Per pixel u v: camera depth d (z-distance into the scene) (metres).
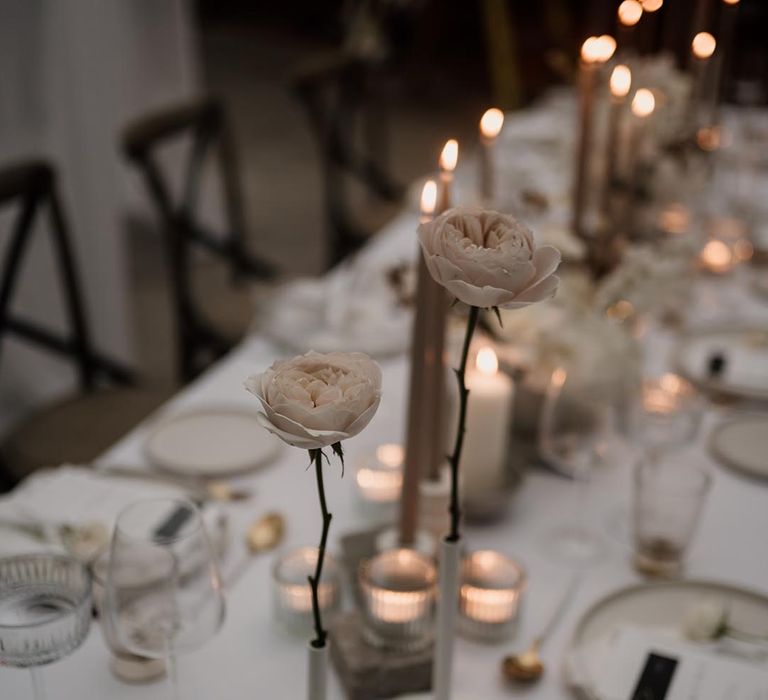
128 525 0.87
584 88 1.45
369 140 4.78
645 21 2.10
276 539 1.18
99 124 3.10
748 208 2.47
